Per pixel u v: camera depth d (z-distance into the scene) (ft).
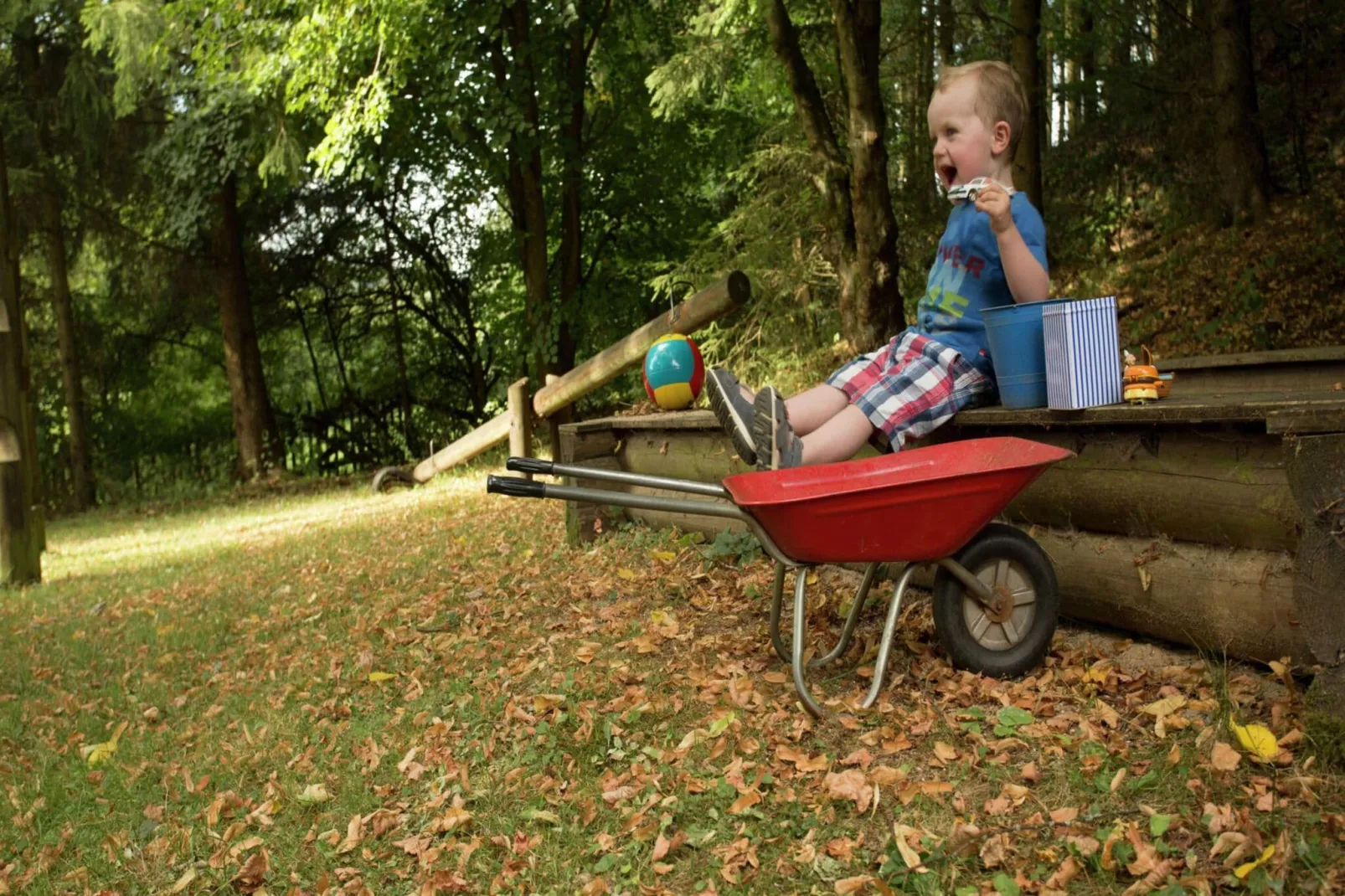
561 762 11.12
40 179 58.08
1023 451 10.65
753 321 49.96
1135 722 9.96
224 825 11.37
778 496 11.17
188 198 58.13
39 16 57.11
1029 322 11.75
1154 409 10.44
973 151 12.62
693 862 8.97
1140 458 11.24
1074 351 11.12
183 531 43.19
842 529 10.40
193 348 74.49
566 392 36.22
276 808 11.38
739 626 14.66
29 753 14.64
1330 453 8.57
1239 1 42.11
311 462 73.36
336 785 11.75
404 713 13.43
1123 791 8.76
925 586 14.56
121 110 53.52
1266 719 9.49
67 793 12.84
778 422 11.74
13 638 22.66
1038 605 11.32
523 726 12.19
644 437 21.13
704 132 60.08
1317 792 8.25
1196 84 47.03
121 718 15.85
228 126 53.47
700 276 50.31
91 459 66.54
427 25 45.27
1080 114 61.11
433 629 17.33
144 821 11.72
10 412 30.58
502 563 21.94
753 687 12.01
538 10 51.01
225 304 64.28
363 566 24.95
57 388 69.41
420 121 53.67
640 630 15.16
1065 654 11.78
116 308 69.36
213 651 18.92
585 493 11.69
